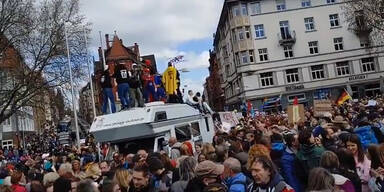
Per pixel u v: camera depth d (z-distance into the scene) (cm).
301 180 695
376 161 588
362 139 917
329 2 6081
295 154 716
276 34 6031
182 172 620
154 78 1781
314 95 5938
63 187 595
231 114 2153
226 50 7250
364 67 5981
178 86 1883
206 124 1675
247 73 5984
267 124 1802
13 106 3428
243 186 562
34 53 3438
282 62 5984
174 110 1417
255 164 495
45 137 5150
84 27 3550
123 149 1323
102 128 1313
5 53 3384
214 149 798
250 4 6062
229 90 7500
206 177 520
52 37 3438
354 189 535
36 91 3434
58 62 3466
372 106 1864
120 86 1554
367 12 4481
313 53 6016
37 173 1055
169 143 1168
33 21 3412
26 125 6462
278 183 486
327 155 585
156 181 639
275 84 5950
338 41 6025
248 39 6000
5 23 3306
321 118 1294
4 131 5272
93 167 836
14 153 3183
